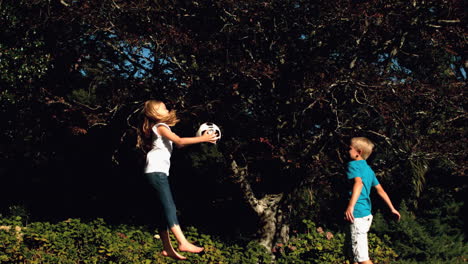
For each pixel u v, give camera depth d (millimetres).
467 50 10727
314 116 9945
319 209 11438
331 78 8930
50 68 11344
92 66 11211
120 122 10500
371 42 9633
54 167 13422
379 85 8758
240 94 9219
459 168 9352
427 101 9250
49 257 6922
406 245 10070
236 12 9188
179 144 3875
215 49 9109
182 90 9188
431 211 11156
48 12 9695
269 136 9664
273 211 10352
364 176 5375
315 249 8461
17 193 13969
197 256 7512
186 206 12312
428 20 9539
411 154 9203
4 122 11352
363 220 5305
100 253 7391
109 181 12906
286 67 9352
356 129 9430
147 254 7328
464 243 11117
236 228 11117
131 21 9055
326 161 9219
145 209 11758
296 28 9336
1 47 10188
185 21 9781
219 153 11281
